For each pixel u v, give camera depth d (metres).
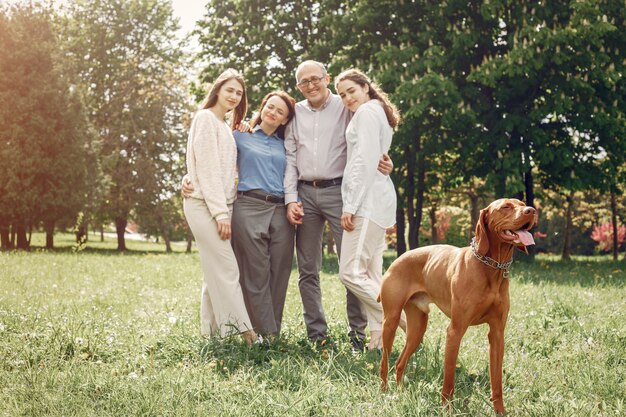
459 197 32.94
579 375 4.34
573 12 17.31
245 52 23.53
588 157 19.55
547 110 17.50
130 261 16.33
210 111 5.59
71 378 4.07
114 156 31.94
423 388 4.01
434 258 4.14
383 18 20.44
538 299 8.05
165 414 3.48
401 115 17.97
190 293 8.95
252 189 5.68
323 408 3.62
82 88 30.25
